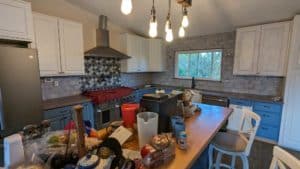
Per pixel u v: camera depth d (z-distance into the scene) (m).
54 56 2.66
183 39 4.45
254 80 3.48
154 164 0.86
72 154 0.85
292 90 2.65
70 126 1.04
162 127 1.27
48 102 2.65
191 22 3.43
